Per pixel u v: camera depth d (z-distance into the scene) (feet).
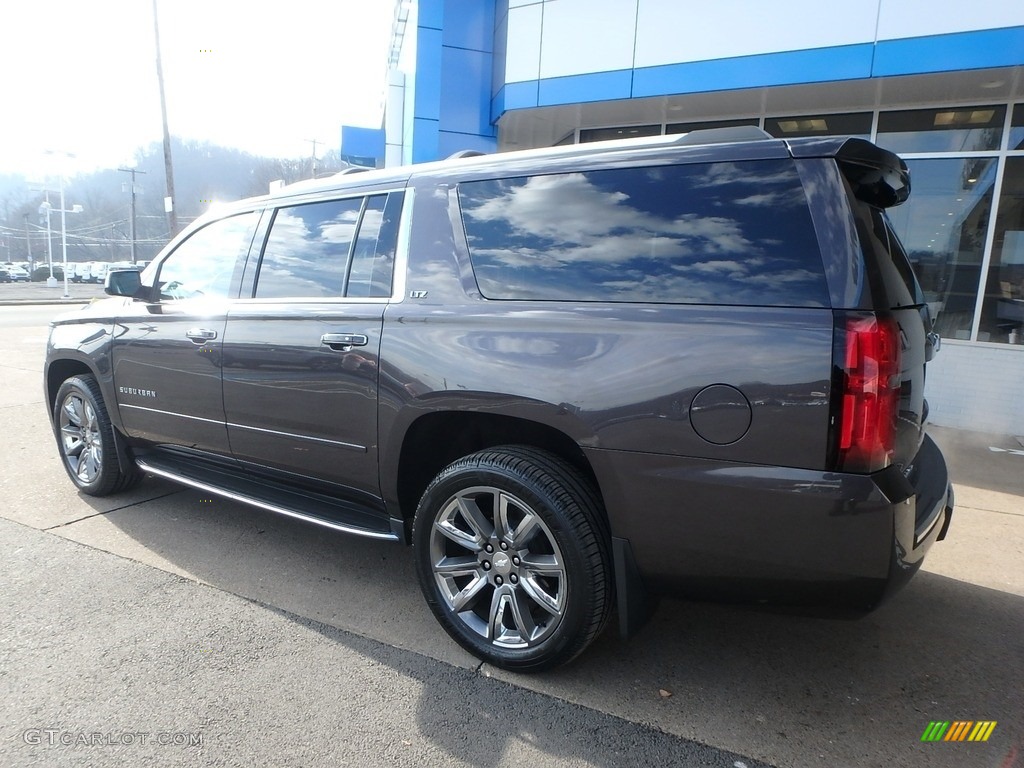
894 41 21.34
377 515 10.40
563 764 7.21
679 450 7.33
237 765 7.02
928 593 11.43
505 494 8.40
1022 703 8.48
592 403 7.76
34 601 10.28
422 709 8.01
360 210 10.53
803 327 6.84
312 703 8.05
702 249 7.59
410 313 9.31
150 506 14.43
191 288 12.66
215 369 11.55
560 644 8.21
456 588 9.21
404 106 43.01
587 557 7.93
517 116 30.07
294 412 10.52
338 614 10.14
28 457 17.94
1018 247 23.58
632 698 8.35
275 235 11.57
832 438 6.67
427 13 32.55
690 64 24.63
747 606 7.69
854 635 10.00
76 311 15.16
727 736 7.72
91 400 14.26
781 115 27.09
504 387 8.31
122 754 7.13
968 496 16.51
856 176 7.40
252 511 14.33
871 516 6.64
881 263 7.20
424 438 9.57
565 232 8.52
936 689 8.73
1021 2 19.62
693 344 7.29
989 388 23.90
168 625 9.70
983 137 23.84
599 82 26.45
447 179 9.70
